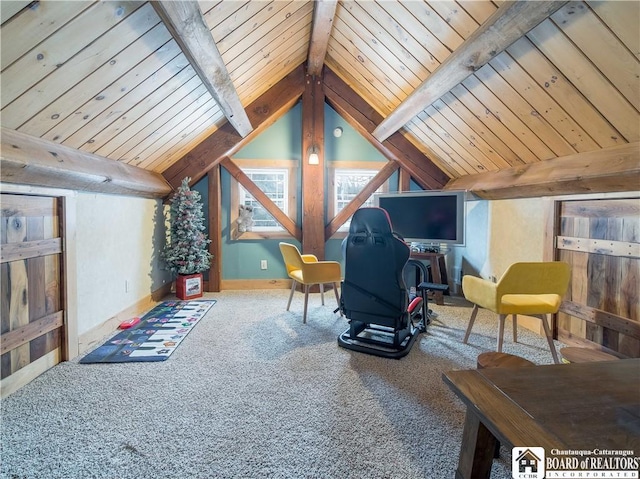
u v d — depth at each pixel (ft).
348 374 7.33
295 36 10.90
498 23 5.79
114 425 5.53
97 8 4.81
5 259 6.31
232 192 15.64
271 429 5.46
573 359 6.27
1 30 4.28
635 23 4.85
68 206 7.95
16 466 4.63
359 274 8.40
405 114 10.99
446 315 11.73
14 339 6.52
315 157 14.71
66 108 6.26
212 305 12.92
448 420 5.71
